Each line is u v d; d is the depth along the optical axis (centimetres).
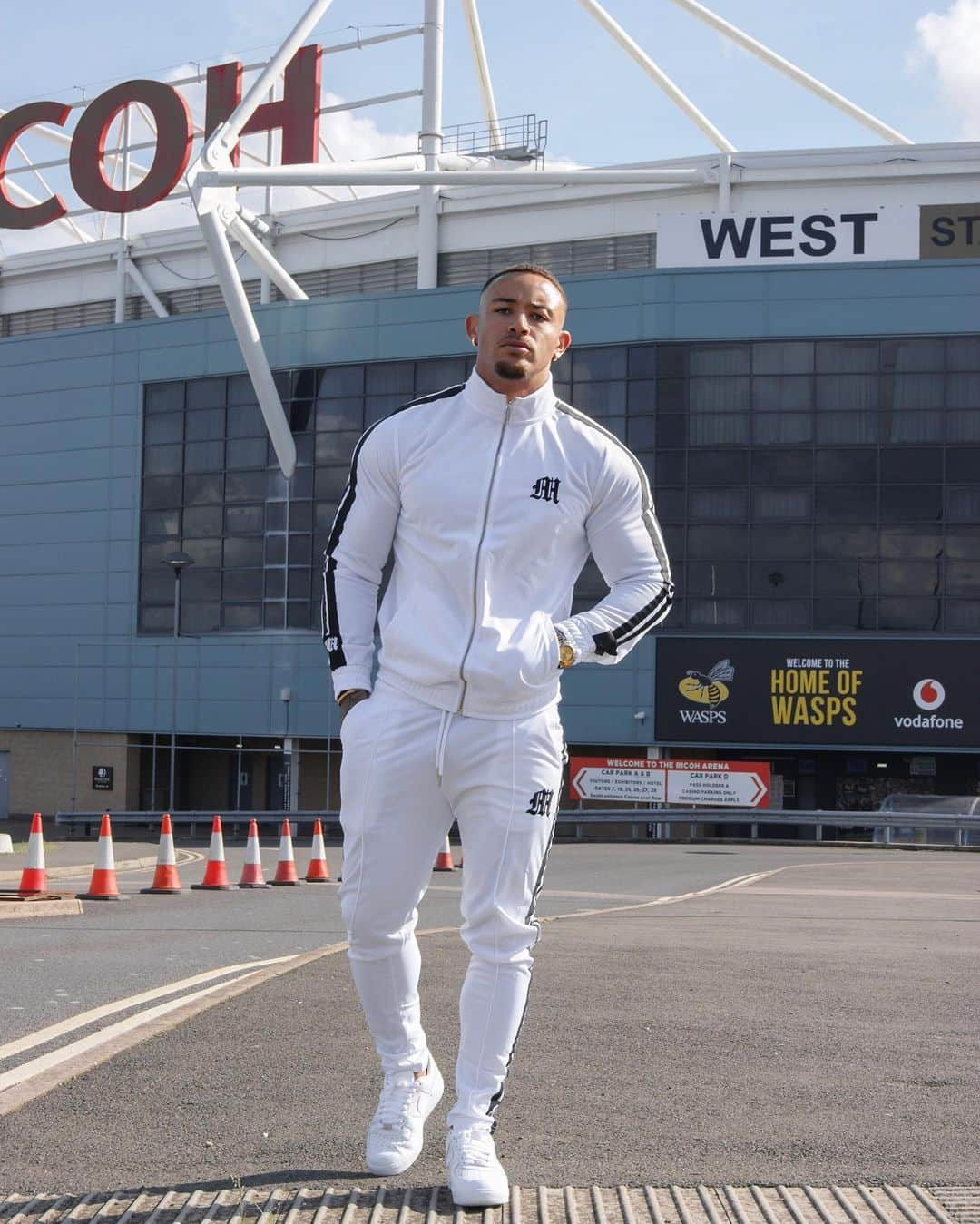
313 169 3684
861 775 3919
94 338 4575
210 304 4897
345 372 4191
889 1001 694
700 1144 409
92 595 4506
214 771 4588
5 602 4638
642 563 385
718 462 3847
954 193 4150
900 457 3781
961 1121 439
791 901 1445
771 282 3859
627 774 3528
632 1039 580
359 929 372
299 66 4359
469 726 357
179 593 3969
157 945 986
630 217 4344
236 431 4338
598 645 372
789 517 3809
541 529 365
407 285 4594
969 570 3734
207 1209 345
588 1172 379
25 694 4575
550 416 372
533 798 361
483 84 5009
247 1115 444
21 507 4647
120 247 4938
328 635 382
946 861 2608
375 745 362
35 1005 706
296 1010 647
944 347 3791
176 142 4375
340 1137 416
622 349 3928
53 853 2564
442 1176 376
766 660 3772
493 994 363
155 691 4372
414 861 368
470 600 360
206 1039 575
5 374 4703
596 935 1004
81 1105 459
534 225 4431
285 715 4181
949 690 3703
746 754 3975
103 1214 342
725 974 790
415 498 367
